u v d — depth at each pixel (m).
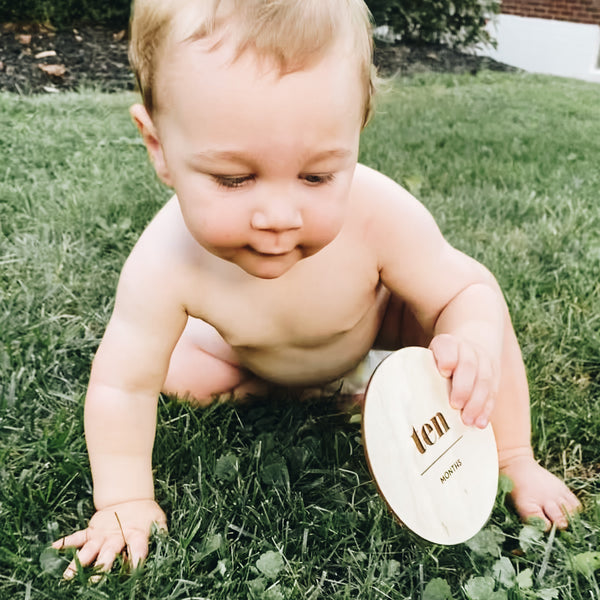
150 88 0.41
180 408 0.69
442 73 2.77
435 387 0.51
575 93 2.44
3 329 0.79
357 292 0.55
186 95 0.38
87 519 0.58
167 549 0.53
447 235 1.06
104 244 1.02
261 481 0.61
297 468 0.62
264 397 0.71
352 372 0.69
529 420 0.62
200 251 0.52
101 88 2.34
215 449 0.64
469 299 0.55
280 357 0.59
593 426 0.67
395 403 0.49
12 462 0.62
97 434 0.54
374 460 0.48
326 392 0.70
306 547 0.54
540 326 0.83
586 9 3.04
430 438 0.50
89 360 0.77
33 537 0.55
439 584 0.50
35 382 0.72
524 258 1.00
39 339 0.78
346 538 0.55
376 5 3.03
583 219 1.15
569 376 0.76
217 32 0.37
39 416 0.69
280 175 0.39
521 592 0.49
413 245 0.54
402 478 0.49
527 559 0.53
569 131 1.85
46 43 2.55
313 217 0.41
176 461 0.63
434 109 2.06
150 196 1.21
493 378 0.52
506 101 2.23
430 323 0.58
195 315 0.55
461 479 0.52
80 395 0.71
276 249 0.41
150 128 0.45
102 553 0.52
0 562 0.53
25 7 2.62
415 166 1.42
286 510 0.58
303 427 0.68
